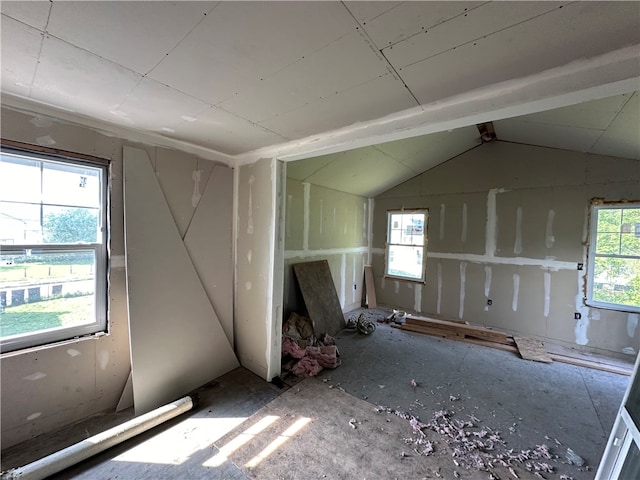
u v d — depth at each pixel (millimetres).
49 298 2004
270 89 1590
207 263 2854
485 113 1638
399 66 1353
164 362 2412
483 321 4480
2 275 1820
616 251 3541
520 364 3264
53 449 1831
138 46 1208
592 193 3643
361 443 1967
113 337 2256
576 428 2193
